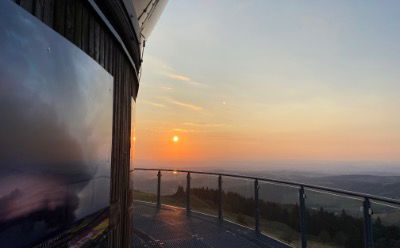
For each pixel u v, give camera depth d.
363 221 3.41
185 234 5.44
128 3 2.55
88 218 1.77
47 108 1.26
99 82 1.96
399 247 2.85
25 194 1.11
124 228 3.11
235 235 5.41
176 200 7.88
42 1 1.32
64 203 1.44
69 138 1.48
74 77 1.54
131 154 3.58
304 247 4.38
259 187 5.63
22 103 1.08
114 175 2.61
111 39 2.41
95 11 1.89
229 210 6.46
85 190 1.72
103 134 2.06
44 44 1.24
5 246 1.00
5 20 0.99
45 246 1.25
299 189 4.60
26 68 1.11
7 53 1.00
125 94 3.05
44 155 1.24
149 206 7.96
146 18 3.53
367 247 3.30
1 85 0.97
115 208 2.63
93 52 1.96
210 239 5.18
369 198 3.35
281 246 4.79
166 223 6.22
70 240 1.51
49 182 1.29
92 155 1.83
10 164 1.02
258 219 5.61
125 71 3.04
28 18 1.13
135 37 3.19
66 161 1.45
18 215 1.07
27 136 1.12
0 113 0.96
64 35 1.54
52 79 1.31
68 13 1.59
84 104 1.68
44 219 1.25
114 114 2.56
